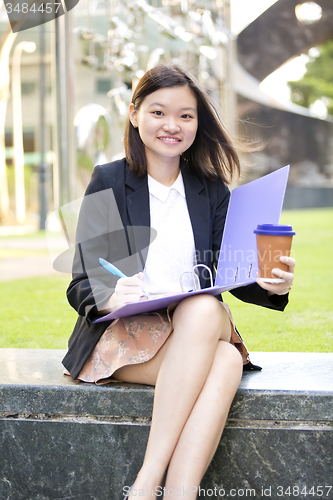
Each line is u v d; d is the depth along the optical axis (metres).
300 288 4.69
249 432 1.61
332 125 27.75
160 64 1.93
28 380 1.72
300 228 11.47
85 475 1.67
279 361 1.95
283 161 25.94
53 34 7.23
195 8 9.09
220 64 10.44
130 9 7.54
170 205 1.96
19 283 5.32
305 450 1.59
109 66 7.49
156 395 1.49
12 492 1.70
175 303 1.64
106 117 7.74
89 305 1.66
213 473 1.62
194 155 2.05
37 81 16.50
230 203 1.96
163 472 1.41
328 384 1.64
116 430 1.64
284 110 24.88
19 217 14.70
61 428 1.67
